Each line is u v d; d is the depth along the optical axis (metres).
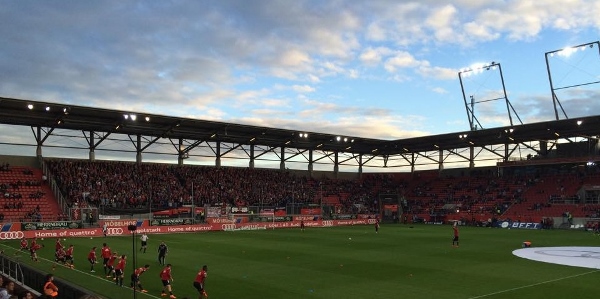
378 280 25.88
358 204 85.62
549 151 77.50
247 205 73.44
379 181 96.62
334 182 91.00
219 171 77.81
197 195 69.88
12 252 35.81
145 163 71.94
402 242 46.50
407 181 95.38
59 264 29.36
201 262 32.47
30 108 51.16
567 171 76.69
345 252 38.22
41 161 62.47
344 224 76.69
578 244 44.66
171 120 60.50
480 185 83.62
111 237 51.34
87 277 24.36
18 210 54.28
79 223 52.56
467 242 46.72
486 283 24.95
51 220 54.06
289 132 71.44
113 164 67.94
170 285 24.11
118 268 23.53
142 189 66.06
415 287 23.97
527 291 22.89
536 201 72.75
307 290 23.25
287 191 81.38
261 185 79.50
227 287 23.95
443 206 81.81
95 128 63.81
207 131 69.12
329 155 89.69
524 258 34.69
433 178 92.56
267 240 48.44
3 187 56.50
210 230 61.44
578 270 29.09
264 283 24.98
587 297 21.53
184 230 59.31
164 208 60.62
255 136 73.56
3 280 19.38
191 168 75.38
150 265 31.17
